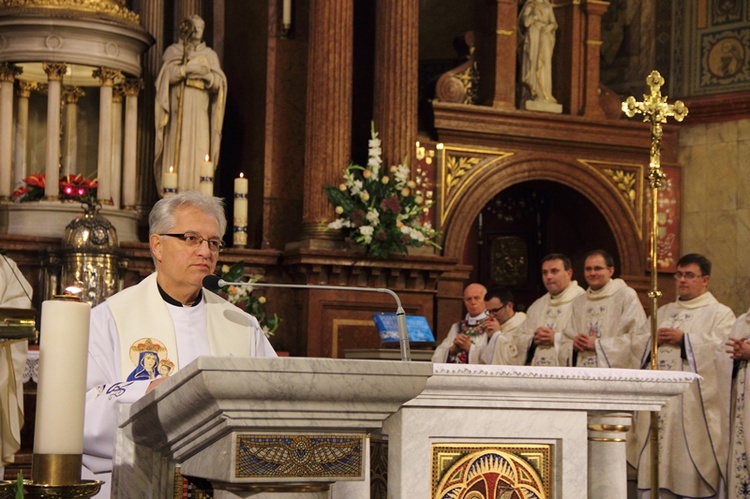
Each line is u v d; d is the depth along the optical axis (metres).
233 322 6.84
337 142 17.73
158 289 6.63
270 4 18.59
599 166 20.62
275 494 3.86
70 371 3.85
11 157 16.78
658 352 13.99
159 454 4.74
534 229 22.08
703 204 21.05
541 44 20.39
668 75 21.56
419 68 22.31
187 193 6.57
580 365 13.99
